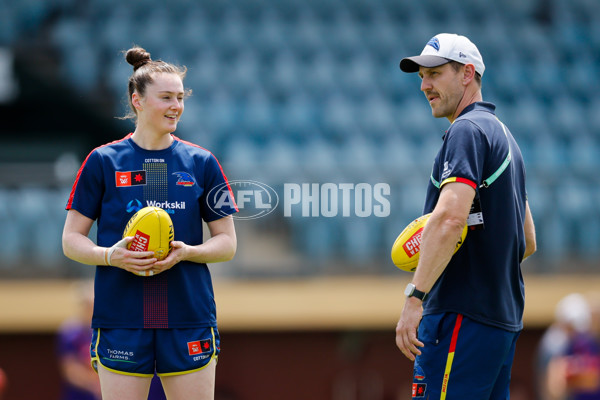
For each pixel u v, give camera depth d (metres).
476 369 11.70
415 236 12.47
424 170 31.22
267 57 51.53
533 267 32.62
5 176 32.28
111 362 11.65
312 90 48.69
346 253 31.23
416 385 12.12
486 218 11.71
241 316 30.53
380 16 57.19
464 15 58.16
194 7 55.72
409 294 11.19
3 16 52.38
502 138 11.84
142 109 11.81
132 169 11.84
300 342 31.41
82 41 51.28
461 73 12.28
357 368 31.55
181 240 11.86
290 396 31.20
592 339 26.42
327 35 54.28
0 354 30.56
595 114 49.25
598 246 33.03
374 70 51.12
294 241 30.89
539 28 57.50
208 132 44.22
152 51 51.06
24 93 49.44
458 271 11.88
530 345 32.09
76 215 11.84
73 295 30.80
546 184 33.50
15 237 31.83
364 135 44.84
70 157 48.03
